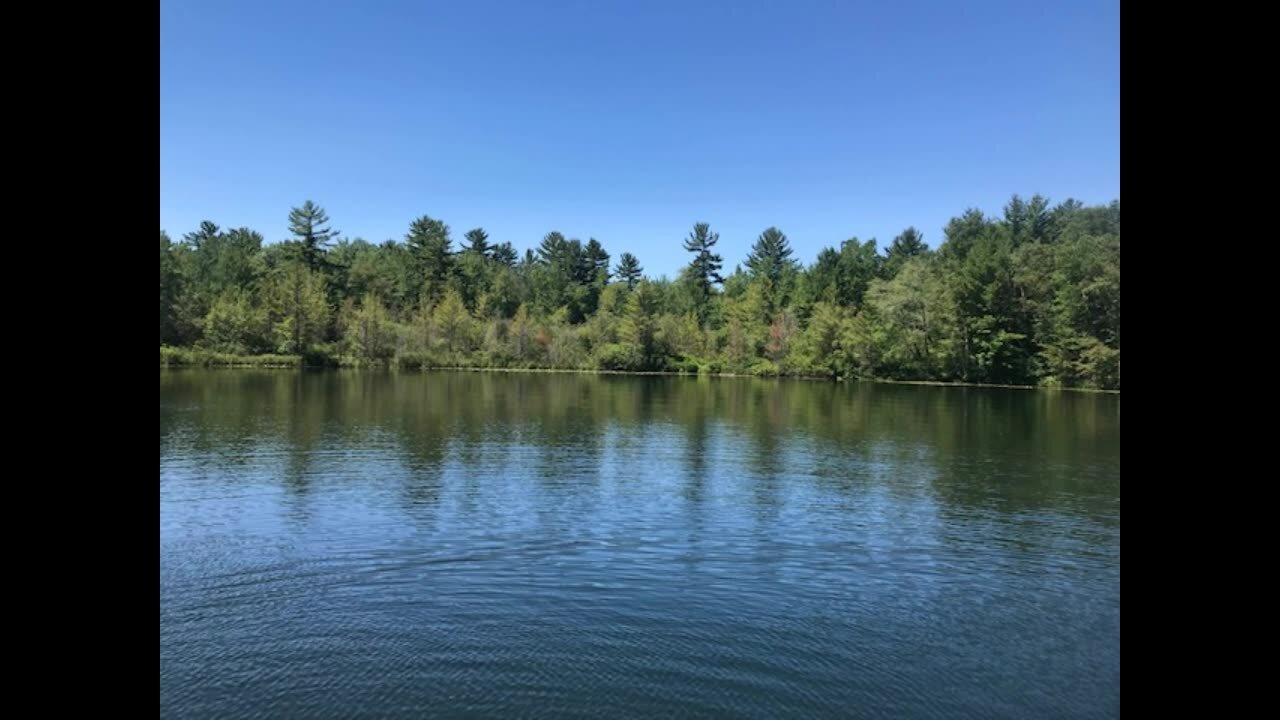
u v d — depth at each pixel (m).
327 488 17.42
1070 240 57.59
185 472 19.09
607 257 122.44
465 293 97.44
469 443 24.72
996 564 12.58
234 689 7.77
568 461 21.72
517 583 11.19
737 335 76.62
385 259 101.69
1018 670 8.62
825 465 21.72
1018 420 33.69
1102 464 22.12
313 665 8.31
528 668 8.33
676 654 8.80
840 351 70.00
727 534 14.17
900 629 9.76
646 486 18.39
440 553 12.59
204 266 78.69
